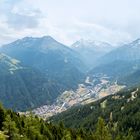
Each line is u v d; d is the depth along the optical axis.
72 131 173.50
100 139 149.75
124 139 181.75
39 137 147.88
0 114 149.38
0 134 124.00
